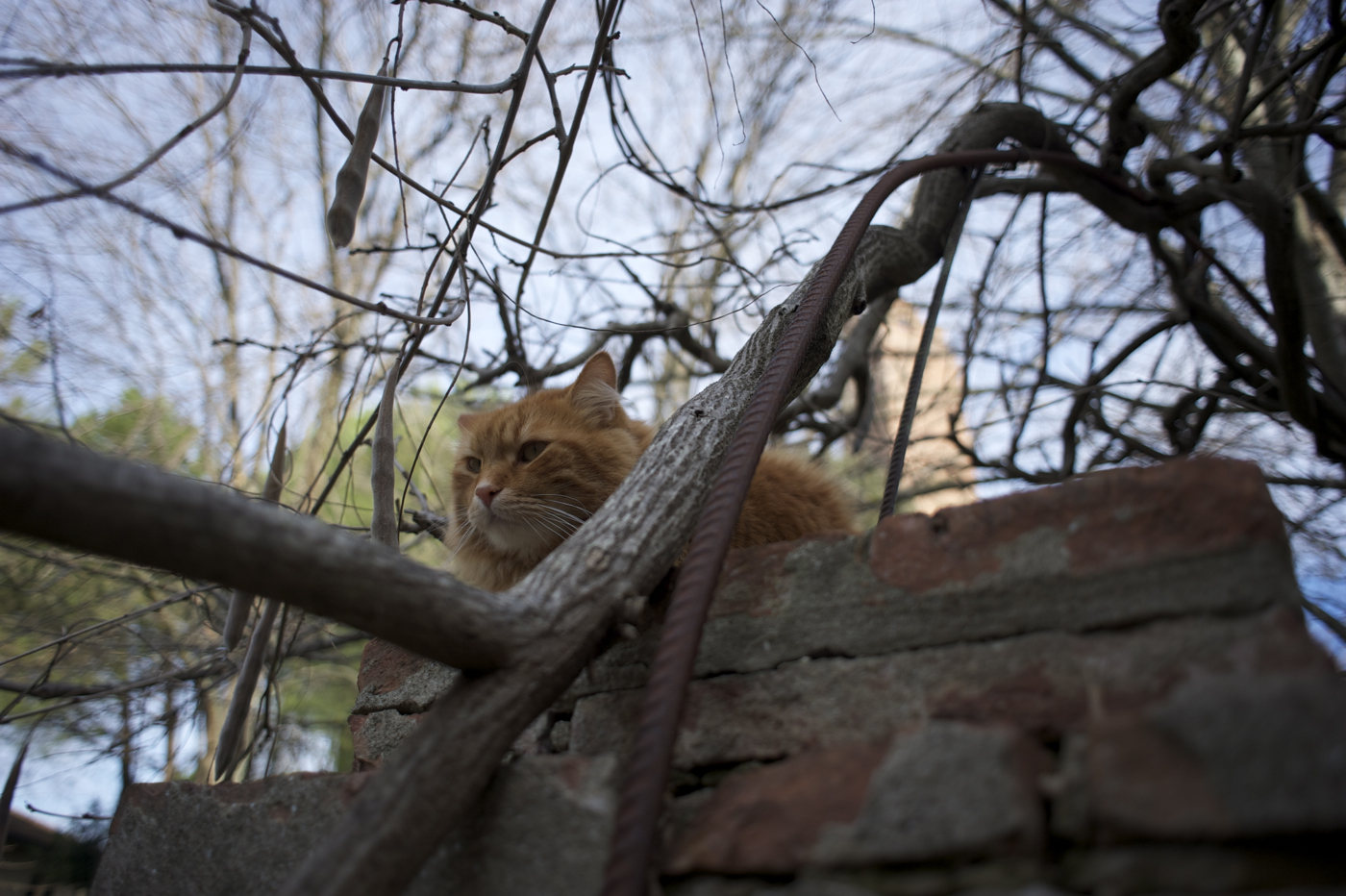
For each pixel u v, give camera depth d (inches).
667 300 241.0
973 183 166.9
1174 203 181.0
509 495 123.9
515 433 137.1
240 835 78.1
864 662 67.2
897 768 56.7
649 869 52.4
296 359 154.4
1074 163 169.3
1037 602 63.5
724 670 72.0
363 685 99.6
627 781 54.9
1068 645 61.1
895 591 68.7
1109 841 49.9
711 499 70.2
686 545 89.4
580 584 70.0
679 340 212.4
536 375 195.8
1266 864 46.8
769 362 94.0
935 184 171.3
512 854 64.2
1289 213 159.0
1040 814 52.8
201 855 79.7
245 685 122.2
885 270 160.2
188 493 50.2
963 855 52.4
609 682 77.4
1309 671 53.4
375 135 101.5
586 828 62.9
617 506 78.3
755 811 59.6
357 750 95.6
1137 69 163.9
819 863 55.5
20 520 46.2
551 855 63.0
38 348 115.5
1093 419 238.2
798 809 58.3
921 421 309.6
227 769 121.5
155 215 69.4
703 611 62.4
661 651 60.5
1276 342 168.7
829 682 67.6
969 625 65.0
